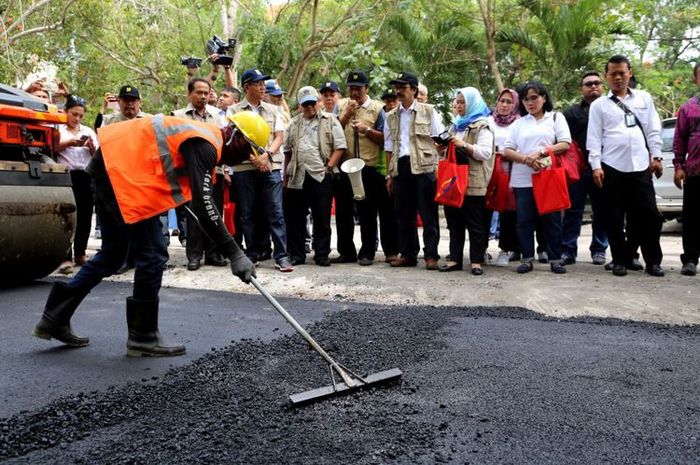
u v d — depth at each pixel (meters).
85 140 6.68
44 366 3.55
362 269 6.47
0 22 11.86
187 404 2.92
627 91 5.89
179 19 16.45
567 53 12.71
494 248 8.34
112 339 4.14
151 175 3.45
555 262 6.02
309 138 6.57
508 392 3.03
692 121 5.70
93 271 3.86
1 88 6.00
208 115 6.54
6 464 2.37
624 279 5.66
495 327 4.30
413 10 14.85
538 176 5.86
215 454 2.38
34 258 5.83
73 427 2.69
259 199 6.73
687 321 4.60
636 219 5.85
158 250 3.72
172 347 3.79
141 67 15.56
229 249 3.35
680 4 21.44
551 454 2.38
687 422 2.68
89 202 7.02
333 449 2.41
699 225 5.76
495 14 14.59
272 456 2.36
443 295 5.38
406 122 6.30
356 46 12.70
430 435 2.54
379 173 6.69
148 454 2.41
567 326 4.35
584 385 3.13
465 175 5.82
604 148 5.80
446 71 13.94
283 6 15.93
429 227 6.36
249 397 3.00
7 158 5.90
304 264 6.86
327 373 3.34
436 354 3.66
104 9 13.58
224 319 4.70
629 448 2.43
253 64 16.39
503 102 6.66
